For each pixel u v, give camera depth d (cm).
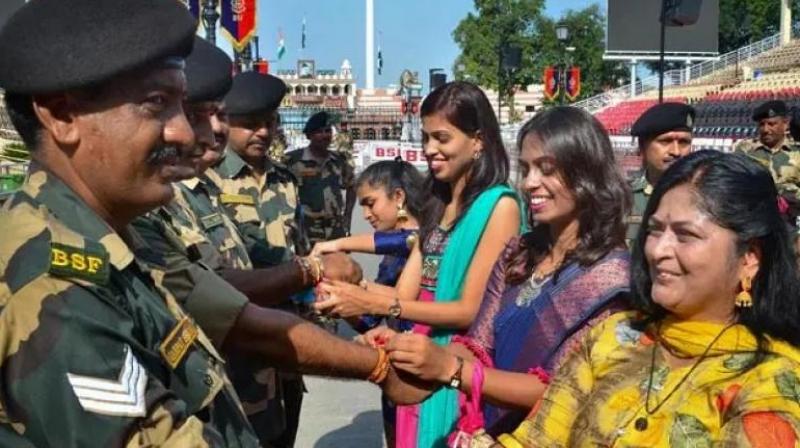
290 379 389
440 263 300
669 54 2784
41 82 139
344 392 586
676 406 170
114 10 140
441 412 278
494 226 281
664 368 177
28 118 147
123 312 141
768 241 171
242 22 1113
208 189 331
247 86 379
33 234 138
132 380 136
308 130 816
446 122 286
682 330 176
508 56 2209
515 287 243
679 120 426
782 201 645
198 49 252
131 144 145
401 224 396
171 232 206
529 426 196
